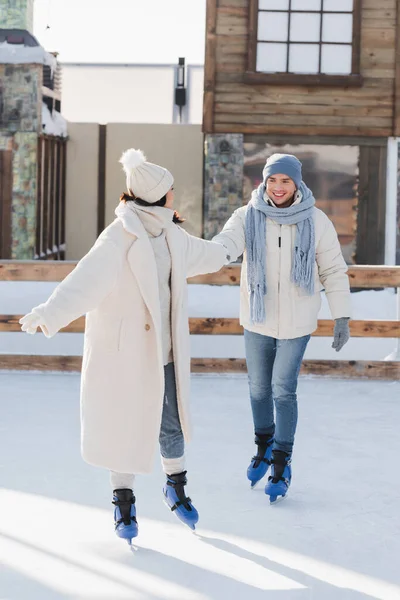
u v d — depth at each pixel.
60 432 7.56
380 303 16.44
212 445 7.22
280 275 5.83
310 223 5.84
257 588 4.40
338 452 7.04
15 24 18.66
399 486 6.18
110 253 4.72
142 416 4.84
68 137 21.95
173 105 28.84
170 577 4.53
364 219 18.12
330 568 4.68
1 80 18.17
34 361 10.21
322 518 5.50
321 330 9.95
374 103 17.91
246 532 5.23
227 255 5.41
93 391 4.86
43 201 19.42
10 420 7.96
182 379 4.97
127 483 5.00
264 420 6.07
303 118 17.94
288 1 17.80
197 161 21.84
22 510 5.56
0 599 4.23
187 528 5.28
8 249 18.34
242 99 17.91
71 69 29.17
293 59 17.84
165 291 4.96
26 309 15.29
